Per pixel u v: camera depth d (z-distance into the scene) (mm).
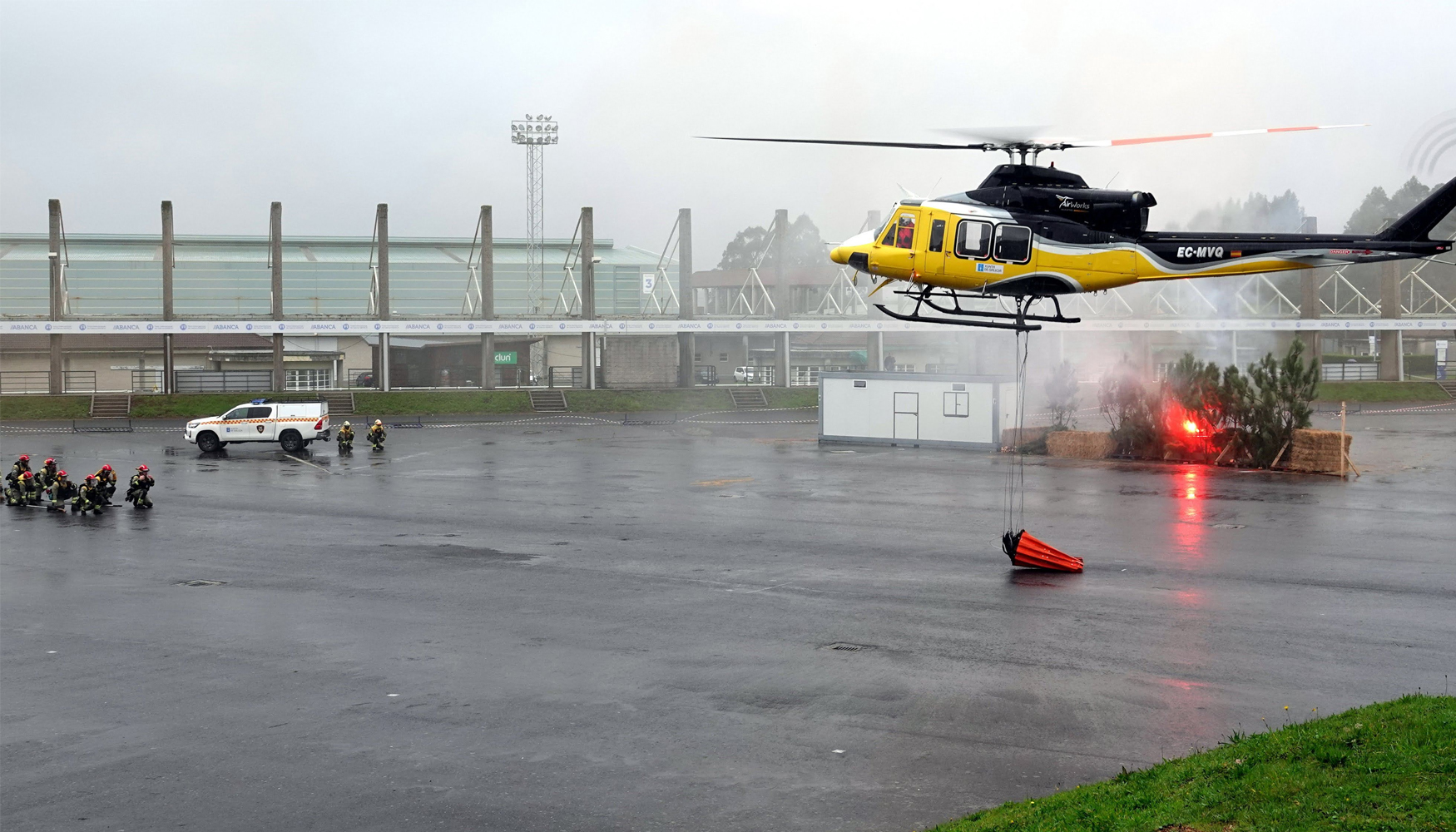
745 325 81062
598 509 32469
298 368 89500
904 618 19578
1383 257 20062
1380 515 30172
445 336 85438
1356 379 86688
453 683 16156
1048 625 18984
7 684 16219
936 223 19438
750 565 24406
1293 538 26828
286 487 37625
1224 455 42062
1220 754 11172
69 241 106375
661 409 76688
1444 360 88438
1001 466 42688
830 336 102625
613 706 15039
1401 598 20641
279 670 16875
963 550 25906
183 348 84375
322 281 104312
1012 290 19484
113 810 11844
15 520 31094
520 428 62500
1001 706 14758
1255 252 19750
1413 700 11984
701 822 11344
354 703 15281
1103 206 19281
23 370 82812
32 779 12688
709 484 37844
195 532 29047
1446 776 9484
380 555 25812
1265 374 41938
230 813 11734
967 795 11891
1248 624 18828
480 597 21516
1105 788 10773
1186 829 9289
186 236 109625
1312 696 14898
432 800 12000
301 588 22406
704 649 17797
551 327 78438
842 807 11641
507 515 31484
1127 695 15133
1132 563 24094
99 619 19984
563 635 18734
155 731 14211
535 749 13500
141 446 52125
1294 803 9414
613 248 120562
